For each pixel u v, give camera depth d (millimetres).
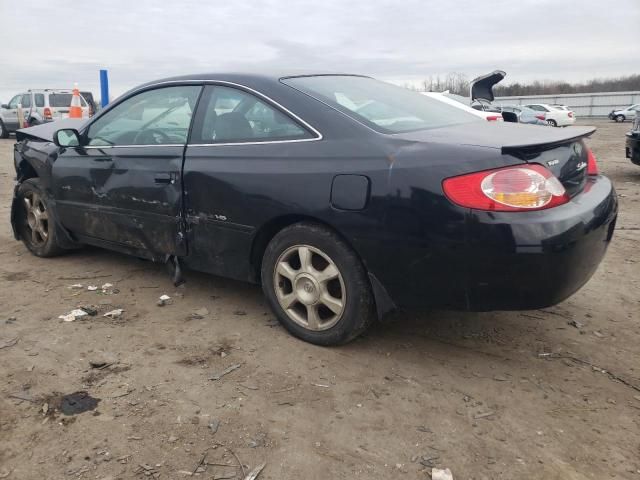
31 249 5102
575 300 4105
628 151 9867
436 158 2744
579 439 2494
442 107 3959
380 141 2951
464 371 3070
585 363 3180
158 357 3178
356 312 3098
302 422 2584
